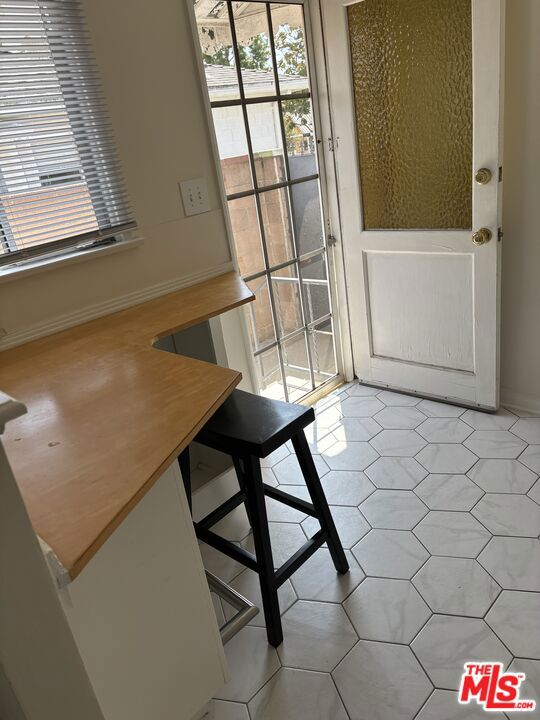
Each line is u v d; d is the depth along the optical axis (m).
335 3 2.32
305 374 2.94
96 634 1.05
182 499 1.19
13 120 1.58
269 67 2.36
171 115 1.95
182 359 1.43
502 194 2.25
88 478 0.95
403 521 1.97
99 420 1.15
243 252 2.47
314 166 2.67
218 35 2.14
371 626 1.58
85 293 1.84
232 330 2.36
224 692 1.46
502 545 1.80
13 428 1.16
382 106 2.40
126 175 1.87
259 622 1.66
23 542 0.62
